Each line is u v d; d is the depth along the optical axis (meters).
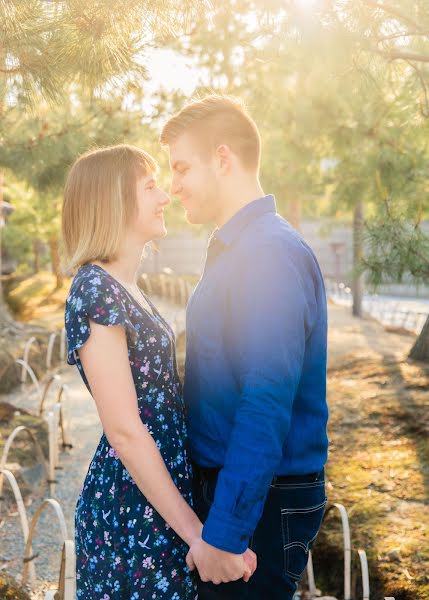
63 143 6.03
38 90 2.91
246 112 1.82
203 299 1.73
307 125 7.00
